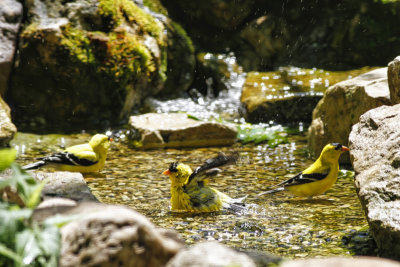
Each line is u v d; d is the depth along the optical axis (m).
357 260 3.18
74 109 13.54
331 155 8.05
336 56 16.16
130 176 9.49
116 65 13.59
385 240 5.25
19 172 4.09
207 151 11.45
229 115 14.37
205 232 6.72
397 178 5.55
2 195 4.92
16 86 13.27
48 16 13.45
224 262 3.38
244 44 16.70
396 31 15.72
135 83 14.17
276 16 16.64
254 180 9.26
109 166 10.20
